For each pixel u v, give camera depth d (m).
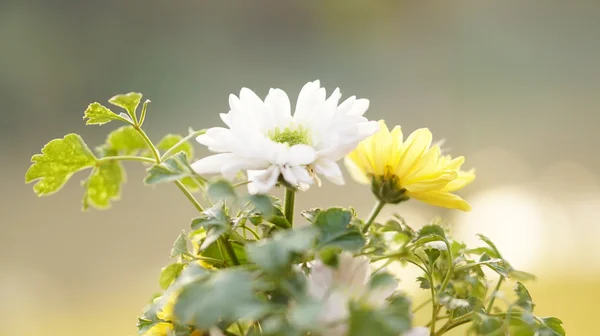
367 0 2.76
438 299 0.59
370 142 0.60
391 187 0.60
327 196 1.54
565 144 1.89
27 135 2.36
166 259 1.48
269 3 2.80
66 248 1.54
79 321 1.27
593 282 1.13
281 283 0.54
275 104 0.60
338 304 0.54
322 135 0.59
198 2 2.77
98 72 2.60
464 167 1.75
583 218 1.41
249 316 0.53
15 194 1.85
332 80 2.67
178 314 0.54
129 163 1.83
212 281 0.54
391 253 0.60
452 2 2.74
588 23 2.67
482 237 0.61
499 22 2.72
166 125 2.36
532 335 0.60
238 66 2.76
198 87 2.63
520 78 2.50
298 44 2.82
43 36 2.54
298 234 0.54
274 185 0.58
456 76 2.59
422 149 0.59
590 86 2.40
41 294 1.36
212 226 0.58
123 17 2.68
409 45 2.76
